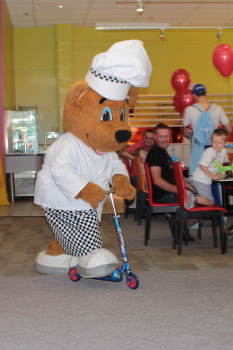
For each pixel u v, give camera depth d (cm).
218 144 527
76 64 1357
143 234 631
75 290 377
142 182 677
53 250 427
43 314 321
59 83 1338
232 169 514
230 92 1393
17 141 1126
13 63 1330
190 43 1382
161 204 545
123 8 1159
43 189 393
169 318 309
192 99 843
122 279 398
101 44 1356
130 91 394
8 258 499
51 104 1379
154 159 547
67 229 384
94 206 363
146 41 1370
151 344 268
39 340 277
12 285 394
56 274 424
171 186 547
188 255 496
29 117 1127
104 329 292
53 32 1359
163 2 1109
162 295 358
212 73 1393
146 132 779
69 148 375
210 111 688
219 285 383
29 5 1130
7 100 1146
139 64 360
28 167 1059
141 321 305
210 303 338
